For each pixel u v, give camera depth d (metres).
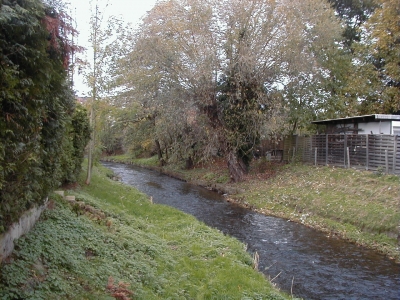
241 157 25.02
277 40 21.78
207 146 23.38
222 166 29.48
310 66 23.19
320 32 23.20
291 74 23.22
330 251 11.25
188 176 29.11
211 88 21.88
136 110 27.81
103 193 14.53
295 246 11.72
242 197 20.02
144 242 8.54
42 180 6.81
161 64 21.83
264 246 11.69
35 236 5.90
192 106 22.48
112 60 16.11
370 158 17.72
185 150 28.02
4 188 4.65
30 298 4.02
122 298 5.04
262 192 20.00
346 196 15.34
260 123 21.61
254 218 15.66
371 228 12.34
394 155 15.89
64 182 12.77
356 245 11.88
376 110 25.84
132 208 13.77
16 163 4.74
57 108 7.08
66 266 5.38
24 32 4.37
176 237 10.55
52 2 5.39
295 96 25.58
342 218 13.79
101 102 16.06
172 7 21.23
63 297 4.41
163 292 6.09
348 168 19.16
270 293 7.21
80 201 10.43
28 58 4.53
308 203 16.27
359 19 33.06
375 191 14.59
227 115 22.78
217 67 21.47
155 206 14.99
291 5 21.39
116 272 5.99
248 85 22.23
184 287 6.75
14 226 5.35
